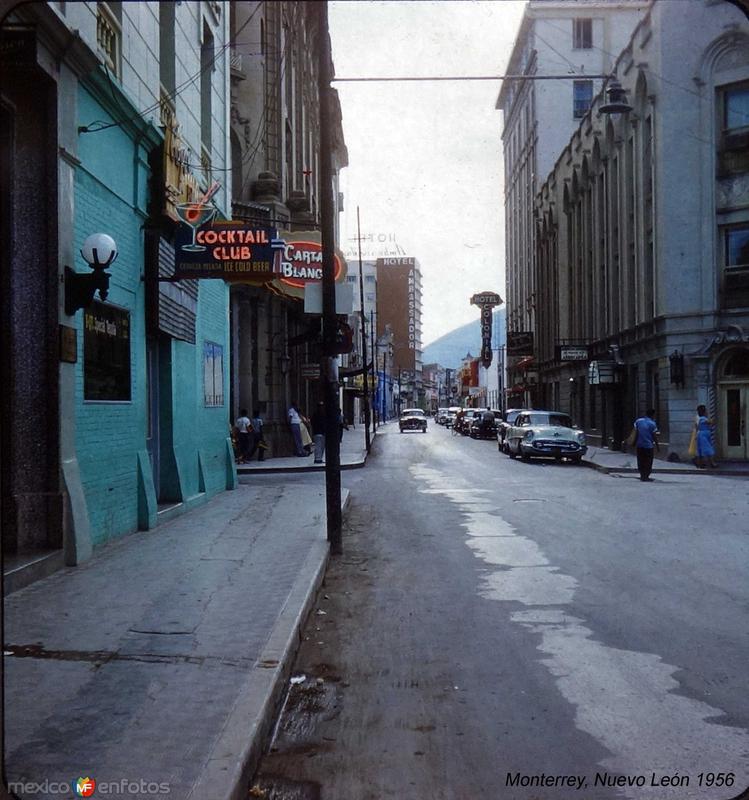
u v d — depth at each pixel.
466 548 10.72
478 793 3.96
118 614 6.67
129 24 10.71
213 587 7.66
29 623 6.39
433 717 4.93
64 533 8.51
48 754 4.04
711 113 25.56
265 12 28.20
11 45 7.74
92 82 9.26
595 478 21.61
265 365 29.53
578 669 5.78
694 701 5.14
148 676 5.18
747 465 24.27
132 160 10.97
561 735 4.63
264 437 29.14
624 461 26.39
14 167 8.31
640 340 28.97
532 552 10.38
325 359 10.61
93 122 9.50
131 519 10.92
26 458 8.41
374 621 7.17
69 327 8.66
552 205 47.19
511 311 68.69
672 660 5.98
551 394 48.12
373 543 11.09
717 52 25.44
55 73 8.34
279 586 7.70
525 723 4.81
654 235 27.47
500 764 4.27
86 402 9.29
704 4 25.58
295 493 16.58
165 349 13.00
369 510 14.55
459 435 56.31
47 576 8.10
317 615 7.37
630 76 29.78
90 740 4.20
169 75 13.05
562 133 54.06
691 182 25.89
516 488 18.75
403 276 149.75
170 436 13.14
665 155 26.25
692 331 25.81
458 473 23.38
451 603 7.79
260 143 28.22
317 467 24.55
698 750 4.42
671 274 26.19
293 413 30.34
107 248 8.53
